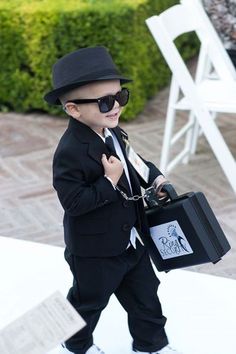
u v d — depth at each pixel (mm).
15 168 5359
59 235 4328
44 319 2145
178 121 6406
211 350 2961
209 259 2523
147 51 6672
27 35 6184
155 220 2592
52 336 2084
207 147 5668
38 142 5891
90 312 2625
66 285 3461
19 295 3389
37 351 2047
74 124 2400
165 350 2836
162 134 6043
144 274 2637
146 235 2627
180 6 4391
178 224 2533
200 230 2510
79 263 2523
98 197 2338
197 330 3102
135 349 2807
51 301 2205
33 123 6359
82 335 2676
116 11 5832
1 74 6488
